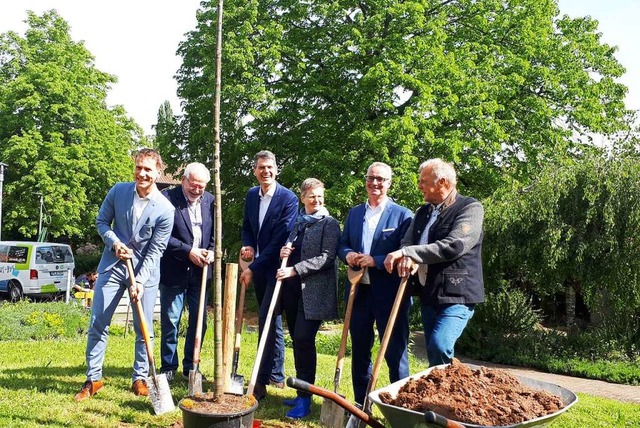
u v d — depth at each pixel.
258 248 5.64
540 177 13.94
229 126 18.36
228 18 18.30
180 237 5.71
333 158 16.62
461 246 4.36
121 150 31.19
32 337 10.27
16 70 27.92
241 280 5.45
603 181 12.62
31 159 27.38
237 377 5.05
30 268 19.62
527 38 18.39
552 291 14.20
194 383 4.91
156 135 20.84
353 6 18.39
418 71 16.61
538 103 17.81
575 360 12.48
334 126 17.80
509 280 15.22
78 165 27.47
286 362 8.20
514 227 13.40
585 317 20.62
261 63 17.92
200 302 5.28
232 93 17.05
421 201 15.55
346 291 5.21
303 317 5.09
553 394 3.95
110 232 5.09
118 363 6.93
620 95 20.27
